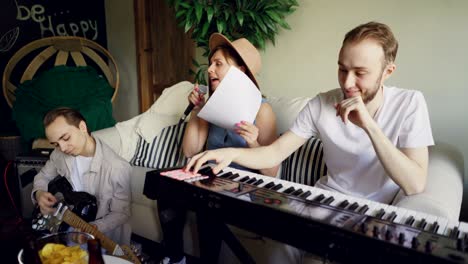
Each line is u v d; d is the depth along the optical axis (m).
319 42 2.20
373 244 0.62
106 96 2.80
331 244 0.67
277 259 1.16
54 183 1.35
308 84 2.30
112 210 1.31
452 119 1.84
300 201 0.80
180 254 1.38
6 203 2.21
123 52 3.40
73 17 3.22
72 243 0.75
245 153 1.13
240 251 1.09
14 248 1.03
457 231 0.66
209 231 1.07
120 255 0.94
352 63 0.90
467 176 1.77
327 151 1.18
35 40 2.93
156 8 3.04
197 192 0.87
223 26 2.05
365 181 1.11
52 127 1.24
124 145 1.97
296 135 1.23
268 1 2.08
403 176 0.90
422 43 1.86
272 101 1.73
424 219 0.72
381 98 1.03
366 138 1.06
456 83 1.80
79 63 2.98
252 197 0.82
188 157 1.57
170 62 3.07
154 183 0.96
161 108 2.00
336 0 2.09
